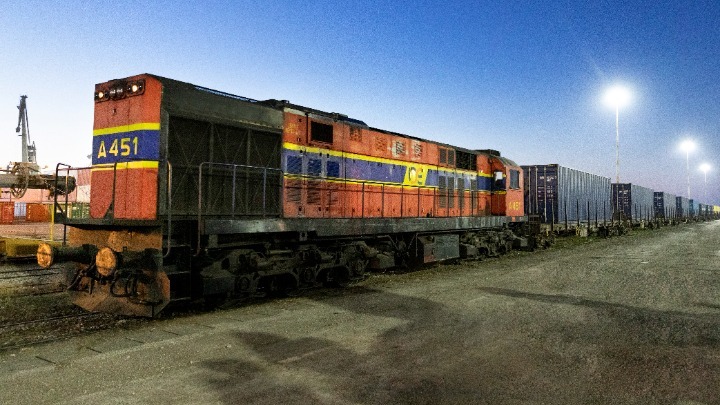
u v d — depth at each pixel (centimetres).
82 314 725
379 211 1179
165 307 730
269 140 894
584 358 533
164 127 714
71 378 452
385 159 1205
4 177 1580
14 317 702
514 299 878
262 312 753
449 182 1471
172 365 492
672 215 5731
